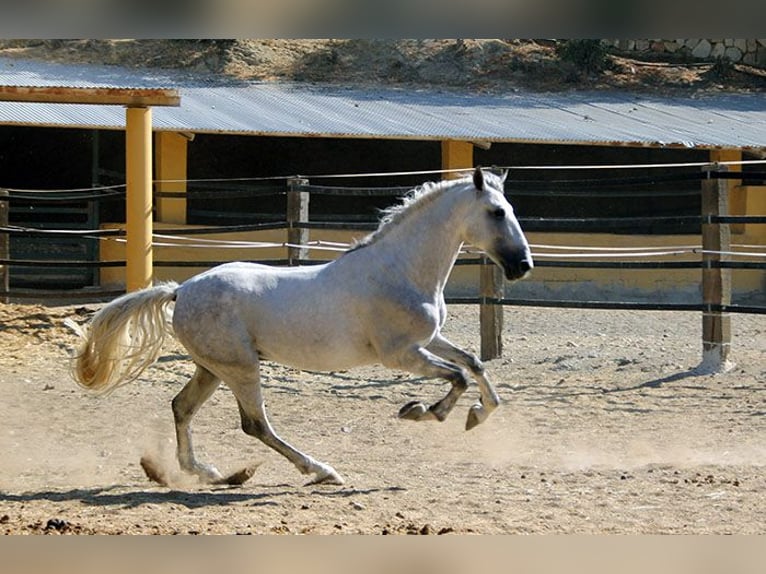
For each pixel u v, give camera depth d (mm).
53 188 25656
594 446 10602
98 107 21219
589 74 28516
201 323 8672
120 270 21891
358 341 8750
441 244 8797
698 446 10508
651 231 25328
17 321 16469
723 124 23750
